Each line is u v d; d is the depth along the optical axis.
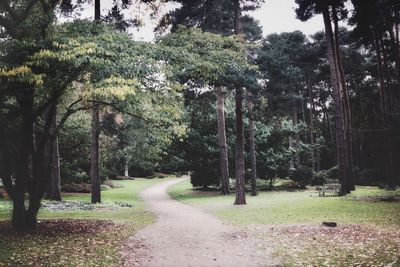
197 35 16.70
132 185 54.09
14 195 14.75
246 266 9.54
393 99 38.91
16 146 15.80
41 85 12.70
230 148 42.94
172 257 10.59
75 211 23.38
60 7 14.59
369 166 54.25
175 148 43.78
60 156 39.09
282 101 29.61
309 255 10.41
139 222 18.16
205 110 32.22
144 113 16.94
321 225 15.37
